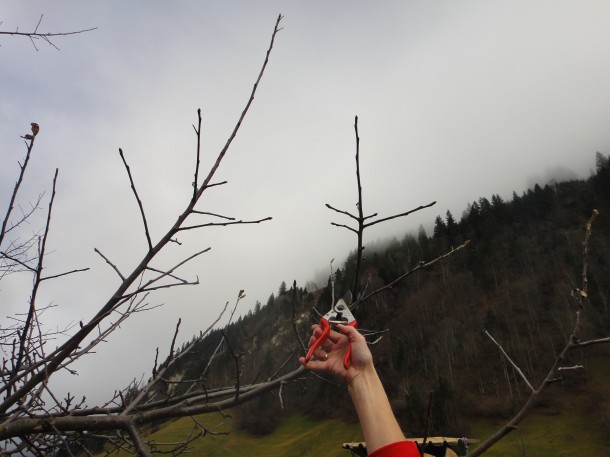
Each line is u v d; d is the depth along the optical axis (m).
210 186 2.32
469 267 103.56
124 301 2.16
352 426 48.75
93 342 2.36
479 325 77.75
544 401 52.12
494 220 123.25
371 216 2.31
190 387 2.84
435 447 5.25
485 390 58.47
